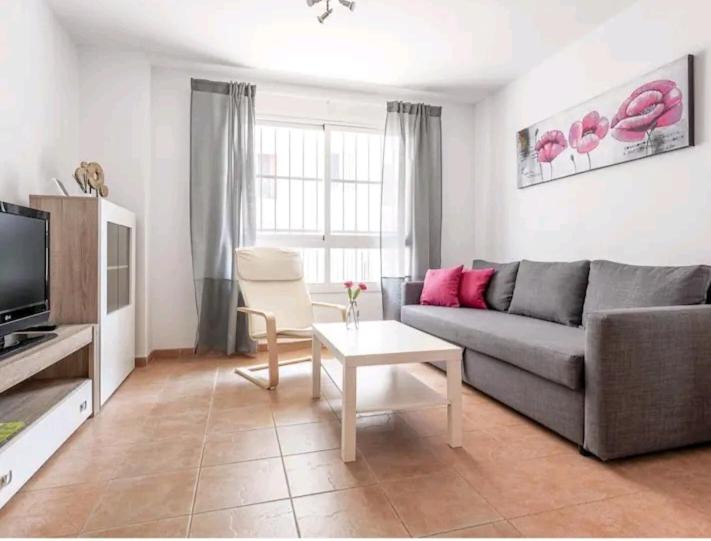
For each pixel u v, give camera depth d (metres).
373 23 2.74
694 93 2.20
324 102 3.82
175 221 3.42
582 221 2.94
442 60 3.27
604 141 2.72
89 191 2.74
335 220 3.96
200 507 1.35
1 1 2.04
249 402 2.35
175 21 2.72
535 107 3.40
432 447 1.79
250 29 2.82
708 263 2.15
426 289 3.47
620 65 2.63
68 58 2.87
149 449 1.76
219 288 3.43
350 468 1.60
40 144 2.46
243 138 3.47
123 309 2.71
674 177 2.31
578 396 1.71
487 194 4.05
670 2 2.30
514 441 1.84
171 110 3.40
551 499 1.39
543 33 2.88
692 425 1.71
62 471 1.57
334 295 3.90
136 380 2.77
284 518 1.29
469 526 1.25
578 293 2.52
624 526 1.25
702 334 1.73
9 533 1.21
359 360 1.70
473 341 2.41
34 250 1.85
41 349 1.62
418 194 3.91
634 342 1.62
